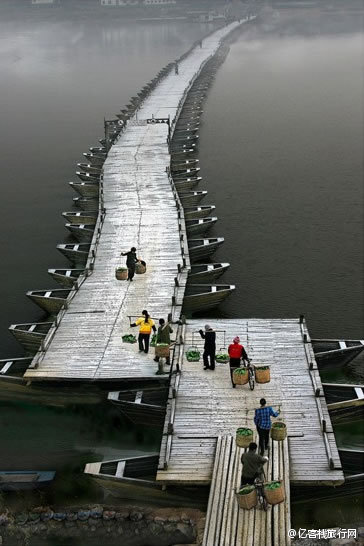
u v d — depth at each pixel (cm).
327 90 12812
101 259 4884
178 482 2798
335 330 4528
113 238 5250
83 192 6869
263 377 3347
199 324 4019
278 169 8044
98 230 5331
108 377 3488
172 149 8394
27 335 4097
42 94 13338
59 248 5294
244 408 3222
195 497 2894
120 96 12900
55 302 4491
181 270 4597
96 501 3067
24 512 2975
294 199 7000
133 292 4369
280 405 3241
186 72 14062
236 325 4006
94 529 2864
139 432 3559
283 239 5991
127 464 3003
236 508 2620
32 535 2853
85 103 12381
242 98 12369
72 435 3559
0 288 5172
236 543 2472
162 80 13138
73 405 3691
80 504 3044
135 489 2916
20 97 13100
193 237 5788
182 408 3234
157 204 6047
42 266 5550
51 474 3158
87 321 4050
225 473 2800
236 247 5841
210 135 9744
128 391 3462
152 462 3016
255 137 9581
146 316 3672
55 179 7894
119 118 10188
